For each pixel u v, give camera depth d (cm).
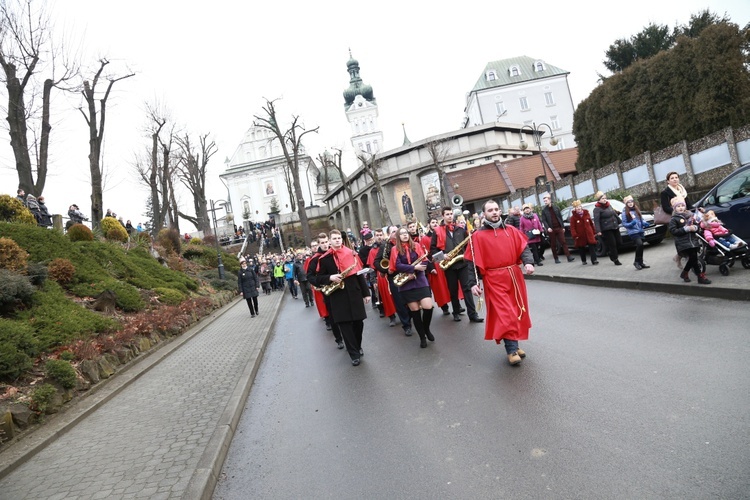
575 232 1420
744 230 952
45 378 726
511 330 623
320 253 809
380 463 426
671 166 1964
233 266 3669
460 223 1067
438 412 518
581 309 891
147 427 600
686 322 677
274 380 804
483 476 371
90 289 1273
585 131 3375
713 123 2528
